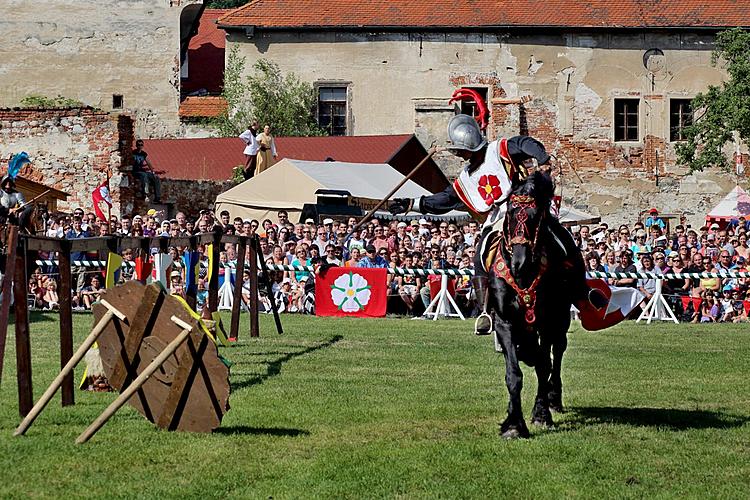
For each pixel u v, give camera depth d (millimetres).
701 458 9953
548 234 10906
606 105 58281
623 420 11812
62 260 11703
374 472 9234
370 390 13445
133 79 59344
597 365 16625
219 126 57625
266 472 9180
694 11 58625
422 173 49531
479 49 57969
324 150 49625
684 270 26984
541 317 11047
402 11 58125
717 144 50781
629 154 58375
